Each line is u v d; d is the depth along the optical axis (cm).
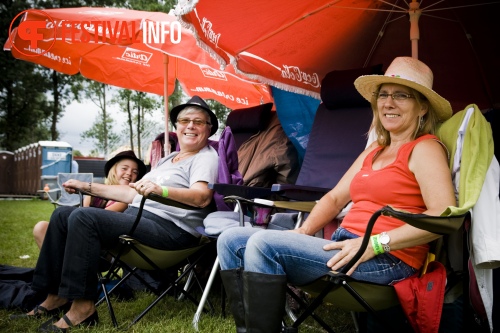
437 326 180
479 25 420
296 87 446
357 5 407
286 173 434
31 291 311
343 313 317
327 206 236
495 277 219
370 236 185
